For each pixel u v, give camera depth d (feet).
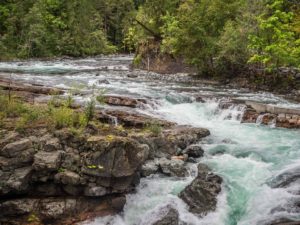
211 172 30.35
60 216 24.80
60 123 29.27
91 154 25.80
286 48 58.59
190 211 26.37
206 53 74.74
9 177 24.61
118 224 25.98
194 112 49.08
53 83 63.26
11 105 32.71
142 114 43.45
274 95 59.98
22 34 136.98
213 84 71.20
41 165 24.84
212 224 25.23
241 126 43.65
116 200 26.48
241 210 26.43
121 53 190.08
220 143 37.22
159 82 72.69
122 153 26.18
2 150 25.02
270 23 58.80
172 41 77.56
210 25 75.66
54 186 25.95
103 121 36.73
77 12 169.17
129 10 208.13
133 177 28.02
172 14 90.27
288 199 26.53
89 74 82.23
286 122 43.09
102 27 206.80
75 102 44.75
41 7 149.89
